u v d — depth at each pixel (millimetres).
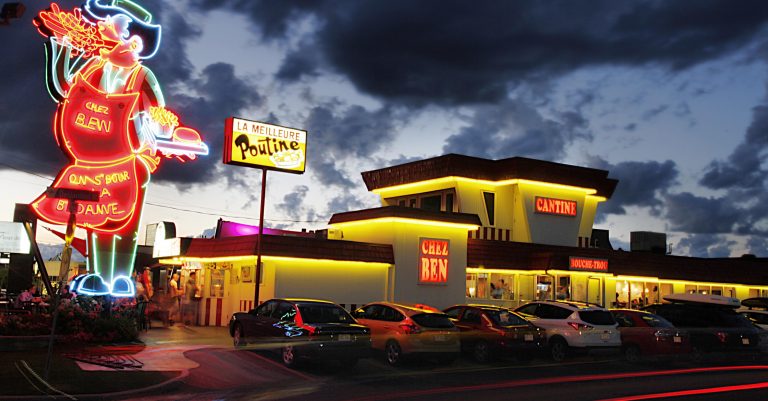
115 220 23469
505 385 14727
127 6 24438
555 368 18641
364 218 28375
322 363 16719
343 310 17094
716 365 21016
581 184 36688
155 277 35875
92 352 16516
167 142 24766
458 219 28672
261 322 17500
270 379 14664
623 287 36156
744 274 40219
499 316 19609
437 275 28125
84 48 23469
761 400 13047
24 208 25594
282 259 24609
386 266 27188
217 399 12180
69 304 18500
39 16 22453
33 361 14461
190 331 23391
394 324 17703
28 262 26953
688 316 23797
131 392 12125
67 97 23031
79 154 23109
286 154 25062
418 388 13992
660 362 21469
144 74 24562
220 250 26391
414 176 36312
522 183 35219
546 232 35781
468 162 34656
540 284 32906
